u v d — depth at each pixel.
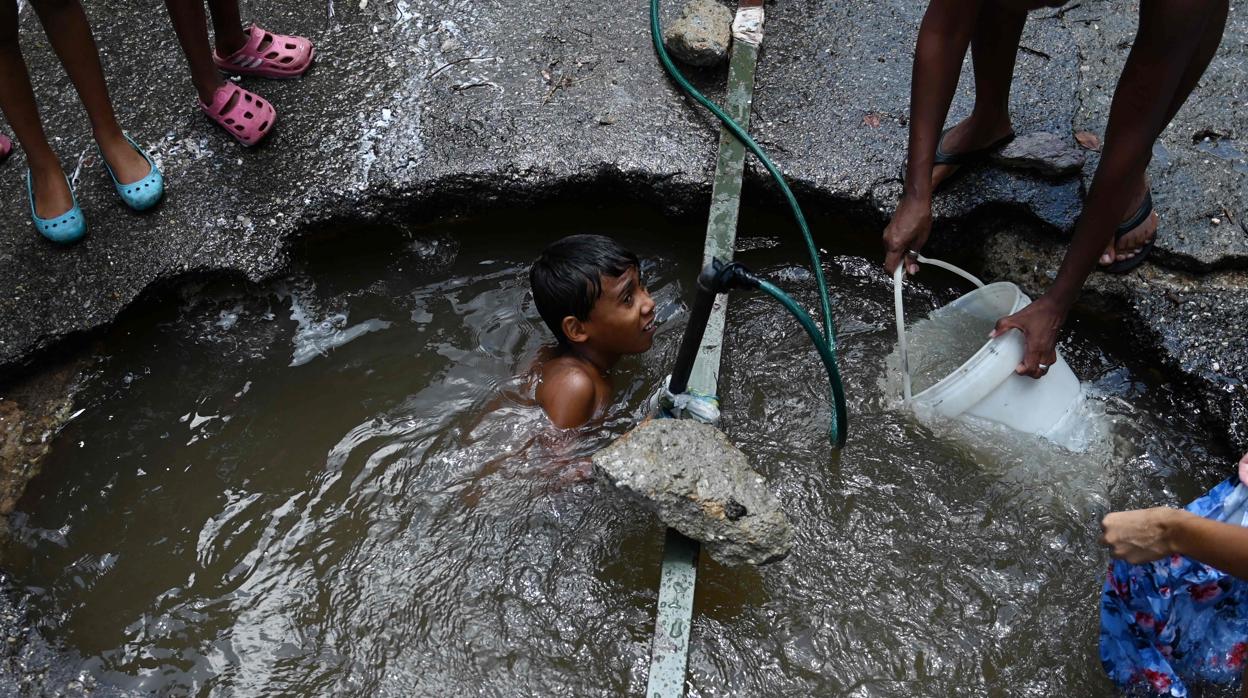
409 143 3.41
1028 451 2.87
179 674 2.55
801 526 2.78
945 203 3.23
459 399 3.05
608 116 3.50
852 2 3.89
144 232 3.21
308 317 3.31
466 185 3.34
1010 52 2.96
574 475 2.84
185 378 3.16
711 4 3.71
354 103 3.55
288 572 2.72
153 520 2.84
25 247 3.18
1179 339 3.02
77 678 2.53
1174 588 2.16
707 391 2.90
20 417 3.01
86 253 3.17
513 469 2.86
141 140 3.44
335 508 2.84
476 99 3.56
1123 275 3.14
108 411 3.08
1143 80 2.32
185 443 3.01
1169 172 3.32
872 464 2.89
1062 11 3.84
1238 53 3.71
